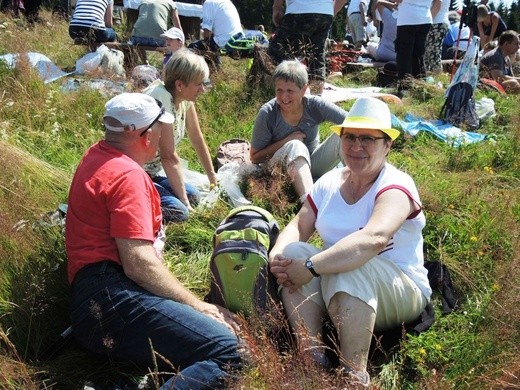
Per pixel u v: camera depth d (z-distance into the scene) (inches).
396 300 121.3
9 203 157.0
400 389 117.6
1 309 128.6
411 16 326.0
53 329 129.1
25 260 139.8
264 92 289.6
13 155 177.3
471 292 147.1
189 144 232.5
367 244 116.3
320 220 131.4
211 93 281.7
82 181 119.1
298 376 106.7
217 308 121.2
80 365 121.2
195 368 108.0
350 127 121.6
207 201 181.6
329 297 118.0
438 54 377.7
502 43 381.7
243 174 194.5
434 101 309.0
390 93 335.3
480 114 286.8
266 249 128.9
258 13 1079.0
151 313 112.2
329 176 136.3
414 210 124.3
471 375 113.6
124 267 114.7
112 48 343.3
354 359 115.0
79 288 116.5
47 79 272.5
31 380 111.3
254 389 104.7
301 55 294.5
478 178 201.9
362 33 530.3
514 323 122.5
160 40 346.9
